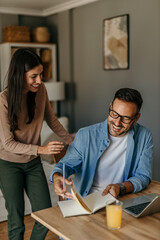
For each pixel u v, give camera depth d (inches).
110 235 47.8
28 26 218.8
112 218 49.2
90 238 47.0
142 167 69.8
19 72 74.6
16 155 80.4
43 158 146.2
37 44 205.8
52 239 105.4
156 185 70.6
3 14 205.8
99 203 57.2
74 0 186.5
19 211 80.7
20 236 80.7
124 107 61.8
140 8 152.2
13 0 183.5
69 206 57.5
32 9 211.8
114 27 167.5
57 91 198.7
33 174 84.0
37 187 83.5
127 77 164.4
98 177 70.2
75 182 71.3
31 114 81.8
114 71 172.4
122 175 70.7
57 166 67.2
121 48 164.7
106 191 61.1
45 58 210.4
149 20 148.1
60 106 220.2
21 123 81.2
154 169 154.0
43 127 155.1
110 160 69.3
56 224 51.4
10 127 78.5
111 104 65.2
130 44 160.1
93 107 191.8
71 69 205.3
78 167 70.4
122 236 47.5
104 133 68.0
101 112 185.6
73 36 200.8
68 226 50.7
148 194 64.0
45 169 134.2
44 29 208.4
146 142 71.4
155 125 151.3
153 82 149.9
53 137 146.8
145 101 155.6
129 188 64.2
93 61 187.0
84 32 191.0
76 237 47.2
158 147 150.8
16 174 81.0
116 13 166.6
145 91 154.9
